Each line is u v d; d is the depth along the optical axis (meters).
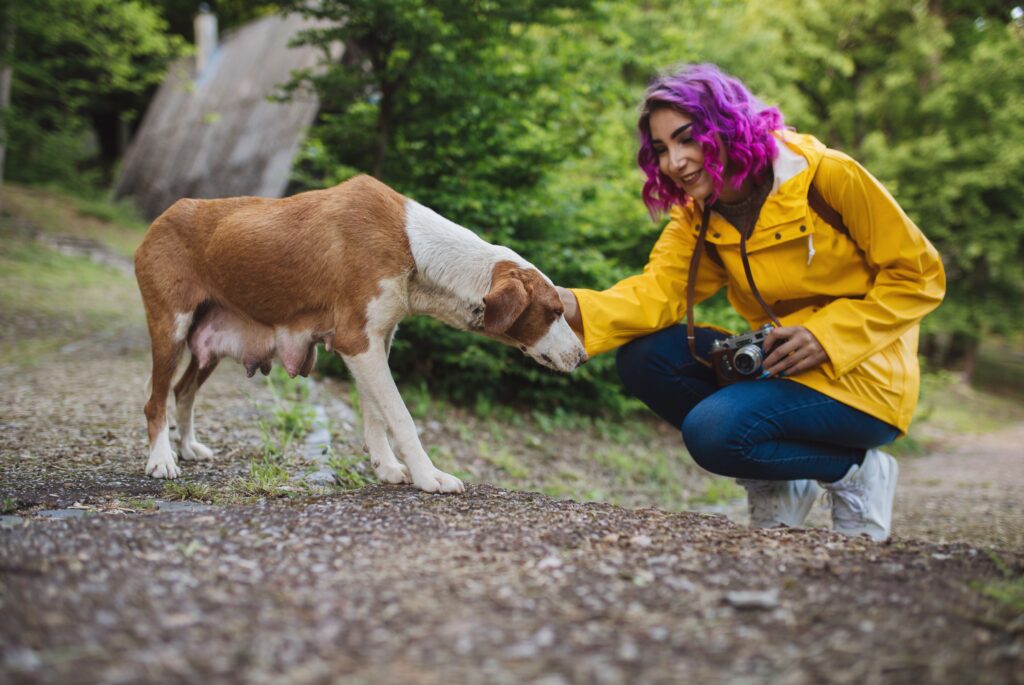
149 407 3.50
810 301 3.17
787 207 2.93
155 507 2.80
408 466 3.17
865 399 3.07
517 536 2.35
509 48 6.66
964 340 19.94
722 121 2.86
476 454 5.63
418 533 2.37
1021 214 17.56
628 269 7.43
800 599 1.85
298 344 3.32
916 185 16.11
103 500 2.94
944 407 15.69
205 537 2.24
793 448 3.14
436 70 6.03
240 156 16.12
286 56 16.83
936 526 4.90
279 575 1.93
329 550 2.15
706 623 1.70
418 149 6.51
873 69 17.00
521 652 1.53
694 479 6.70
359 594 1.81
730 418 3.02
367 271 3.14
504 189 6.62
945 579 2.05
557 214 6.75
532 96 6.55
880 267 3.00
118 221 17.97
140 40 15.66
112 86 16.98
